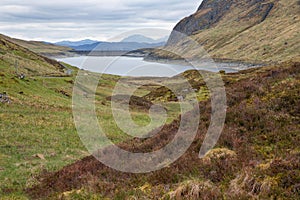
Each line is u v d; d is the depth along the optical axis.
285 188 9.91
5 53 124.88
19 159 22.73
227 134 15.01
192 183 10.80
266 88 19.78
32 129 32.69
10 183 16.98
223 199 9.81
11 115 37.38
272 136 14.16
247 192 10.02
